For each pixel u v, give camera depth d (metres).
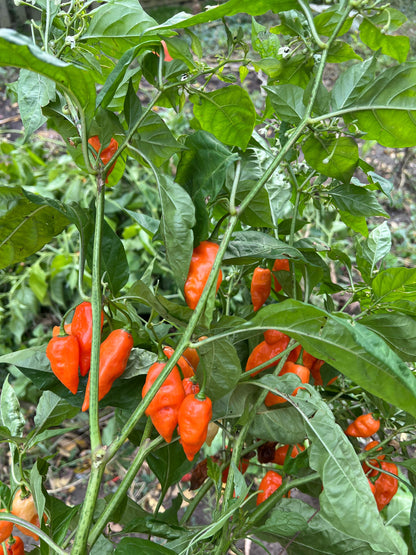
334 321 0.24
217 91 0.28
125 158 0.34
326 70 1.41
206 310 0.25
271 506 0.33
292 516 0.31
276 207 0.38
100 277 0.28
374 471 0.36
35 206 0.30
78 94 0.25
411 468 0.33
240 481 0.28
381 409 0.35
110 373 0.27
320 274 0.34
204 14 0.25
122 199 1.00
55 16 0.30
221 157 0.25
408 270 0.32
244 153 0.32
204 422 0.26
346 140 0.30
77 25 0.33
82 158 0.32
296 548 0.36
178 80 0.28
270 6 0.26
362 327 0.23
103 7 0.29
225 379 0.28
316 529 0.34
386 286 0.33
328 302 0.38
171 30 0.26
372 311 0.35
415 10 1.42
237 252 0.29
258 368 0.31
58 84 0.25
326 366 0.39
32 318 0.99
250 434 0.36
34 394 0.88
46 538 0.25
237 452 0.32
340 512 0.27
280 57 0.32
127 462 0.80
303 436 0.32
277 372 0.32
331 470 0.27
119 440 0.24
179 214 0.25
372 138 0.29
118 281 0.29
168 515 0.40
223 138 0.31
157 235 0.27
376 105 0.27
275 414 0.33
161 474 0.38
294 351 0.35
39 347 0.31
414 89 0.26
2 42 0.21
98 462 0.24
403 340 0.30
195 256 0.26
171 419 0.26
